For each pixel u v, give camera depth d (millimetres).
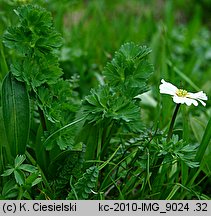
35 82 458
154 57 688
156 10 1077
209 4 1156
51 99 465
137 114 462
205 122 557
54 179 482
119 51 468
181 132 505
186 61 820
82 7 936
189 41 827
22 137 464
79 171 468
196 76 734
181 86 468
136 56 467
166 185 482
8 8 588
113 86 472
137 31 834
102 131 482
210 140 504
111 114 461
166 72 588
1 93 458
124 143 497
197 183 493
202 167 481
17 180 444
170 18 845
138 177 477
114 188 493
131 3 1059
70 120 477
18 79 456
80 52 688
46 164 483
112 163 472
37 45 457
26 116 463
